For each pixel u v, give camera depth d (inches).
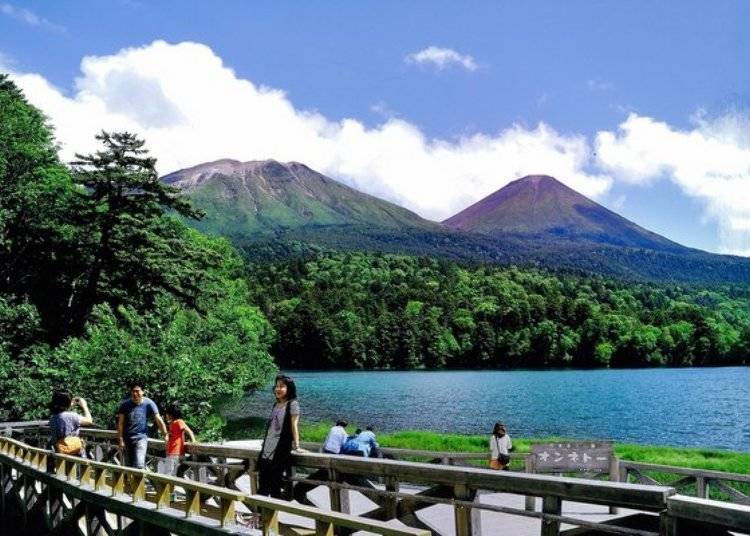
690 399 3174.2
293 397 367.9
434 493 287.9
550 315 6712.6
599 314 6609.3
